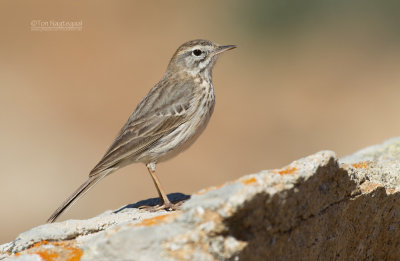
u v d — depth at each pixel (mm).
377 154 8969
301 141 19797
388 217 6730
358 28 25781
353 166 6918
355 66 23672
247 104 21984
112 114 20359
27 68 22500
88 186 7992
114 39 24766
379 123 20125
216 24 26312
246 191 4891
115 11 26453
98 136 19047
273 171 5289
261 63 24703
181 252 4918
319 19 26109
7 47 23703
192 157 18750
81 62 23188
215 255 4957
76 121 19766
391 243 6906
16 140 18531
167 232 4969
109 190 17047
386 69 23344
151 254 4945
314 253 5895
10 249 6137
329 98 21984
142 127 8492
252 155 19172
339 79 22984
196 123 8758
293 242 5594
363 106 21219
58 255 5684
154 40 25016
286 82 23266
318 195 5645
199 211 4953
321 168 5488
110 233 5234
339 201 5938
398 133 19516
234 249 4984
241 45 25453
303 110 21422
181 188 17344
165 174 17859
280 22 26125
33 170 17328
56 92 21250
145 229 5051
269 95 22578
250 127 20578
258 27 26078
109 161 8234
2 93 20750
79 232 6262
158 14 26641
